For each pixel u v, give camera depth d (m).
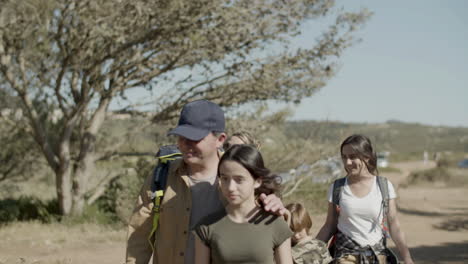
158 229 3.21
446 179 36.09
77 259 9.84
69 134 16.22
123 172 17.08
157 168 3.26
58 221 16.06
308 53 14.41
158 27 12.82
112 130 17.45
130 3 11.97
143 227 3.25
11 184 17.83
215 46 13.32
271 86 14.71
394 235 4.18
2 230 13.73
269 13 13.84
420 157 89.88
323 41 14.41
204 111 3.03
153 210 3.20
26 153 17.64
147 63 14.59
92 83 14.63
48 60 13.52
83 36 12.86
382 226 4.12
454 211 20.31
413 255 10.56
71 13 12.48
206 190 3.14
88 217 16.05
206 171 3.17
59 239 12.34
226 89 15.11
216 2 12.56
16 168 17.62
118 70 15.34
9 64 14.68
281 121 16.11
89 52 13.03
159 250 3.18
